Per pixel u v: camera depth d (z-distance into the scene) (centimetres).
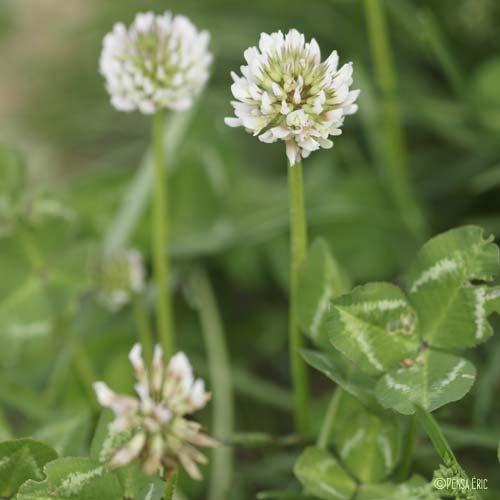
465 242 39
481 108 48
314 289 41
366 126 49
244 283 49
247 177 51
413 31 50
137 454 36
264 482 44
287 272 49
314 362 39
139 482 38
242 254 49
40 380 48
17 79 69
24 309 45
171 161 48
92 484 38
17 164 47
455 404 45
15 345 45
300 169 40
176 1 60
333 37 54
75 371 46
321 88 39
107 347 47
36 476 39
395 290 39
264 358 49
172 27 43
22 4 75
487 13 50
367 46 53
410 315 39
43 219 46
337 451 41
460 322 39
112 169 50
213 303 48
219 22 57
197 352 49
